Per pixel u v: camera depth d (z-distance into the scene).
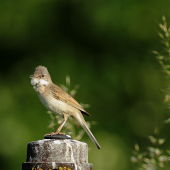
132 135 14.64
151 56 15.07
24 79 15.10
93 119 14.50
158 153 7.50
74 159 4.85
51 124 7.65
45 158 4.80
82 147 5.02
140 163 8.12
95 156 13.55
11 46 15.46
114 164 13.71
